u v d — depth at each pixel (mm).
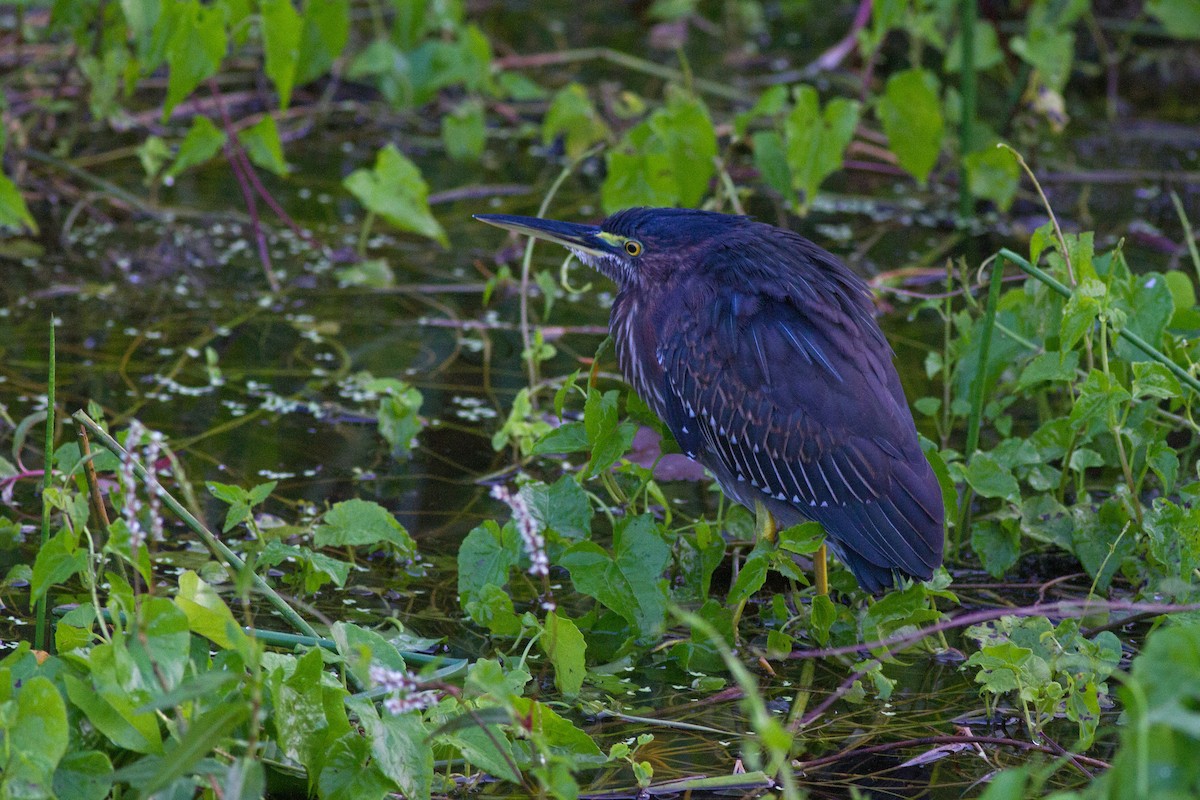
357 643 6809
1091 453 8914
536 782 6676
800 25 20031
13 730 5672
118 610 6586
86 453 7242
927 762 7094
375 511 8422
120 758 6211
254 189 14945
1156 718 4703
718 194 12781
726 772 6969
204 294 12734
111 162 15219
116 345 11695
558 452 8242
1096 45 18641
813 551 7773
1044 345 9484
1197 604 7434
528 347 10969
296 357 11680
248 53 17672
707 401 8477
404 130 16688
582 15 20078
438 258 13711
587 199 14906
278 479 9836
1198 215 14539
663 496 9180
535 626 7340
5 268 12969
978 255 13789
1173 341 9172
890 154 16141
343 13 13328
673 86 13234
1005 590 8891
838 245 14008
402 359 11742
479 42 15539
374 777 6285
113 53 13648
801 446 8172
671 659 8102
